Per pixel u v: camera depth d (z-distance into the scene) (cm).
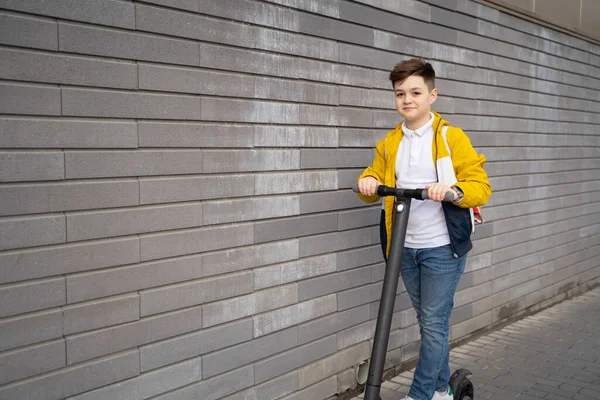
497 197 507
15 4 211
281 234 320
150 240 259
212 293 286
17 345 219
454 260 306
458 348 468
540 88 558
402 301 407
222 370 294
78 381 238
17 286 218
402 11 389
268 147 309
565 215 615
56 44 222
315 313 344
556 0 577
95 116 236
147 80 252
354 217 367
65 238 230
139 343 258
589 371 424
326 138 343
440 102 434
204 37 272
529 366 432
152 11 252
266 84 304
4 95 210
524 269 551
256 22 296
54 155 225
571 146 618
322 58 335
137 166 251
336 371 361
